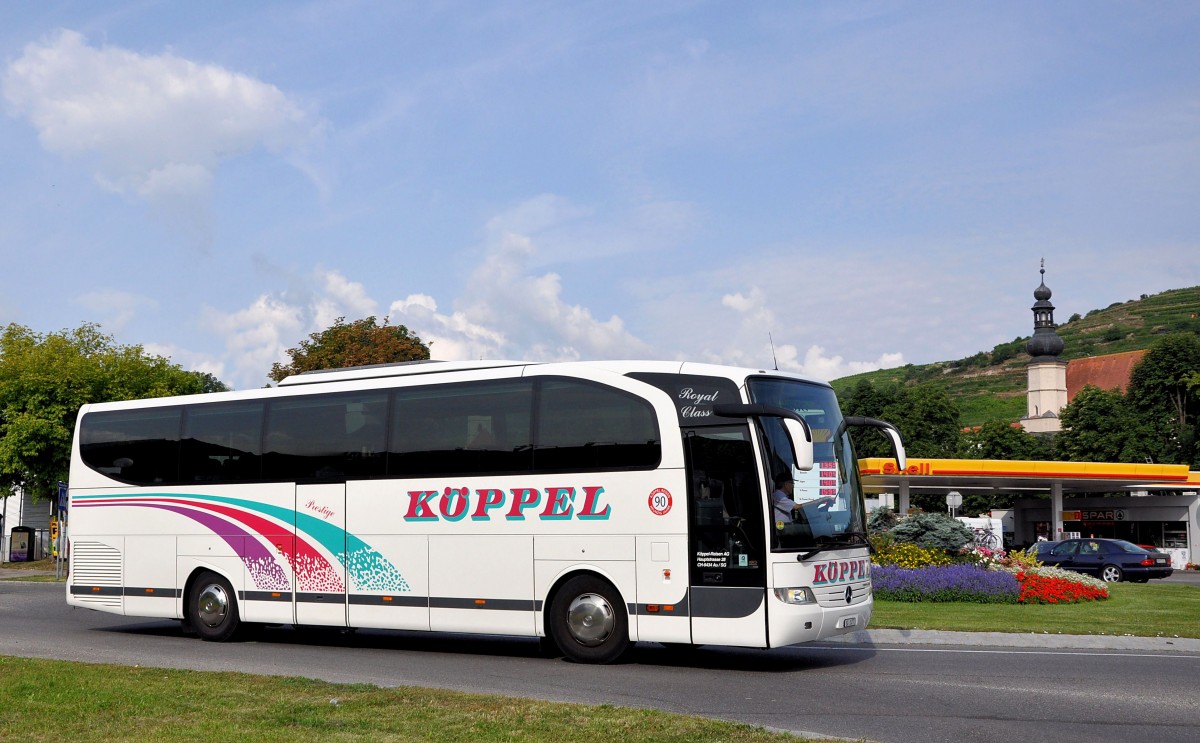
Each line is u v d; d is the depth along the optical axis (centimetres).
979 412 19662
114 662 1418
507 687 1199
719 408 1348
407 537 1530
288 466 1652
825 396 1462
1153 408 8600
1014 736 941
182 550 1742
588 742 846
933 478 5519
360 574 1564
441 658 1485
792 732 901
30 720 921
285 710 967
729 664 1403
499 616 1448
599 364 1435
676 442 1363
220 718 932
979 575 2375
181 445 1767
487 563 1462
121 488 1814
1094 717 1026
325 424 1631
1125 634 1738
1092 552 3900
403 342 4778
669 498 1355
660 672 1331
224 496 1706
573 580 1406
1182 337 8575
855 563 1406
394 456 1559
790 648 1568
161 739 846
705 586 1328
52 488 4081
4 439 4003
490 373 1506
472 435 1499
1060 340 12219
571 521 1409
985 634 1703
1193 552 6244
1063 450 8444
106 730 881
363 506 1571
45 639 1753
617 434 1398
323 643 1692
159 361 4469
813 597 1327
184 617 1738
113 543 1811
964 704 1094
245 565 1675
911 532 2733
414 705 995
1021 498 7375
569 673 1321
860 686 1211
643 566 1360
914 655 1488
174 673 1198
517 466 1457
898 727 977
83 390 4091
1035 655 1485
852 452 1470
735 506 1327
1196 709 1066
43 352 4206
